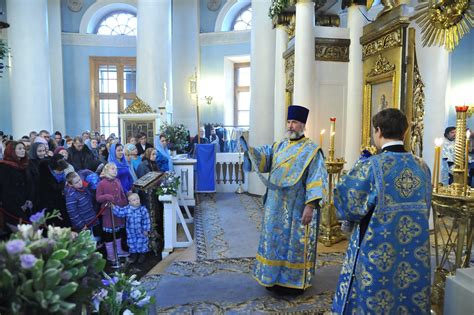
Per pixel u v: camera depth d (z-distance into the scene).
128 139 7.40
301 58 5.55
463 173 2.50
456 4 3.68
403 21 4.37
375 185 1.94
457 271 2.15
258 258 3.17
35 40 10.48
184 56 13.31
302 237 3.02
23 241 1.08
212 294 3.21
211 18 13.56
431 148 4.88
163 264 4.09
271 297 3.12
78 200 4.05
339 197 2.07
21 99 10.48
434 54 4.77
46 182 3.94
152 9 9.61
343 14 7.86
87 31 13.87
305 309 2.90
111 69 14.12
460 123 2.52
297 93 5.61
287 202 3.04
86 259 1.27
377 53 4.95
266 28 7.96
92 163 5.90
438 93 4.83
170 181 4.64
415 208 1.98
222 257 4.20
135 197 4.41
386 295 1.95
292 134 3.08
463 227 2.49
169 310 2.92
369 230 1.97
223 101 13.59
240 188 8.53
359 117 5.53
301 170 2.93
